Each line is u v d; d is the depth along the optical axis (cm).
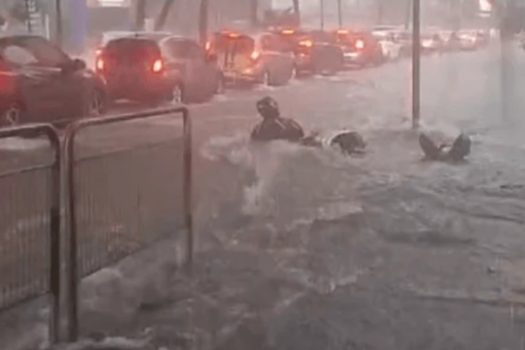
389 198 2122
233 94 5541
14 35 3431
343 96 5447
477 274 1484
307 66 7294
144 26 7894
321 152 2888
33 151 1959
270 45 6850
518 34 7769
